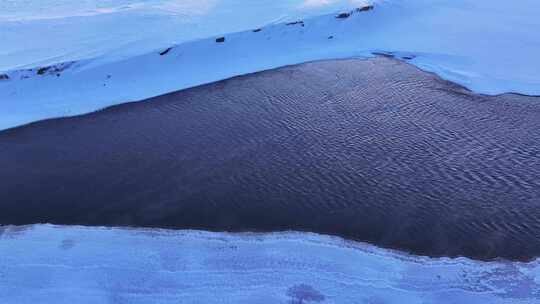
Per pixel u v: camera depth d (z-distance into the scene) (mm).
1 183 19531
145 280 14938
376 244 16297
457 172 19719
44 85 26359
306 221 17328
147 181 19547
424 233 16672
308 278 14875
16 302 14328
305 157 20953
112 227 17125
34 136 22797
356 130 22984
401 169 20000
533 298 14234
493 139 21906
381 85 27375
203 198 18516
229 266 15336
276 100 26047
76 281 14945
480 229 16812
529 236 16516
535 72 27766
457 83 27312
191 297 14398
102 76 27453
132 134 22938
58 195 18875
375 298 14242
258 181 19422
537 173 19531
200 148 21750
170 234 16734
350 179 19453
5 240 16516
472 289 14523
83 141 22391
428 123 23406
